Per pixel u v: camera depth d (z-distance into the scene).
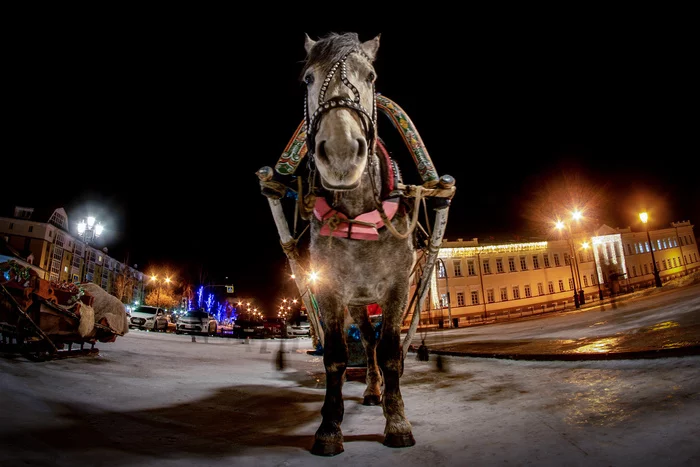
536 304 46.50
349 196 2.85
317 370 7.51
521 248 47.59
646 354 4.39
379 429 3.25
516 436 2.67
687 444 2.17
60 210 52.12
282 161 3.40
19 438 2.44
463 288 43.88
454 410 3.66
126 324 8.58
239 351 11.71
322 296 3.05
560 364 5.27
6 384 3.59
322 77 2.66
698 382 3.25
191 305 78.19
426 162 3.35
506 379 4.93
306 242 3.61
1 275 5.94
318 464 2.42
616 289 47.22
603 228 53.75
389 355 2.99
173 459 2.45
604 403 3.16
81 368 5.70
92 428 2.97
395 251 3.02
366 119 2.64
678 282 26.47
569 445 2.40
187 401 4.35
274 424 3.51
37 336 5.98
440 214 3.41
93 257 61.62
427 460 2.41
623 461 2.10
